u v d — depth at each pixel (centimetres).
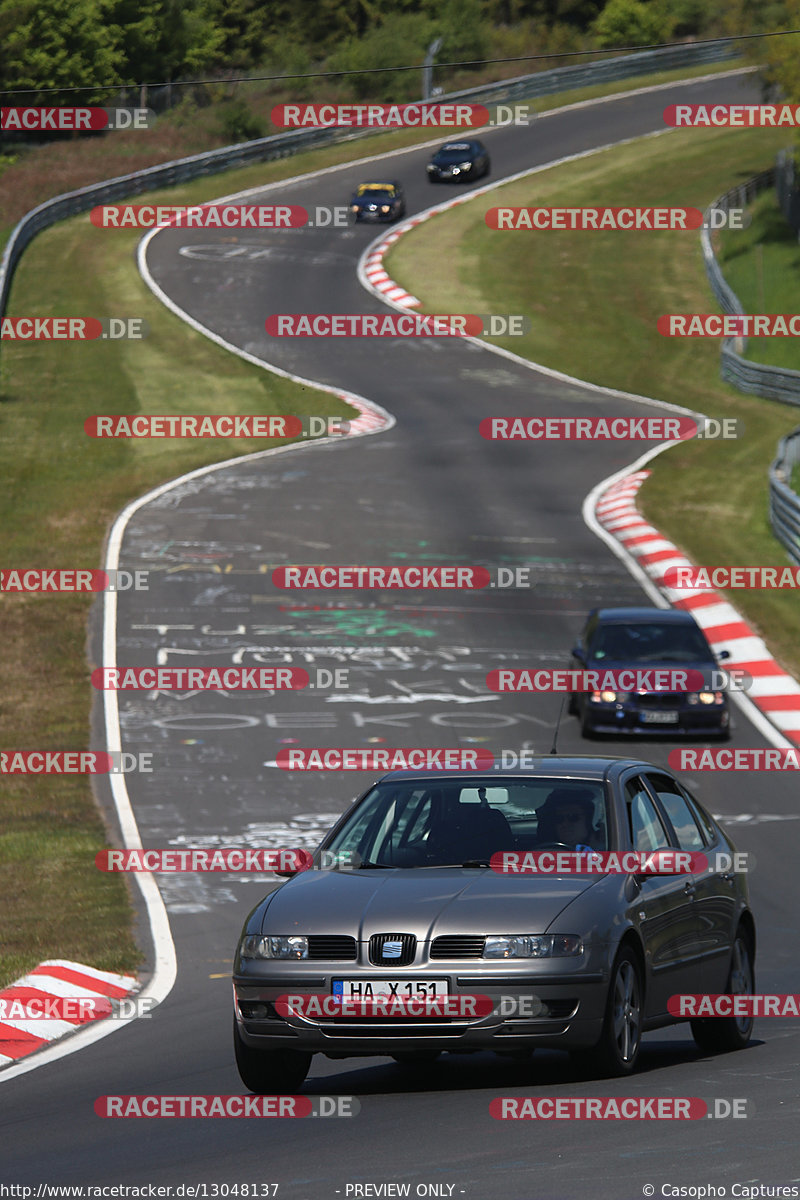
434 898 3212
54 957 5188
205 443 16925
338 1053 3184
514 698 9538
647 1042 4191
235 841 7044
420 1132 2855
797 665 10206
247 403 18600
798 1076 3306
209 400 18675
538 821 3478
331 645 10588
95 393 18825
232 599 11644
